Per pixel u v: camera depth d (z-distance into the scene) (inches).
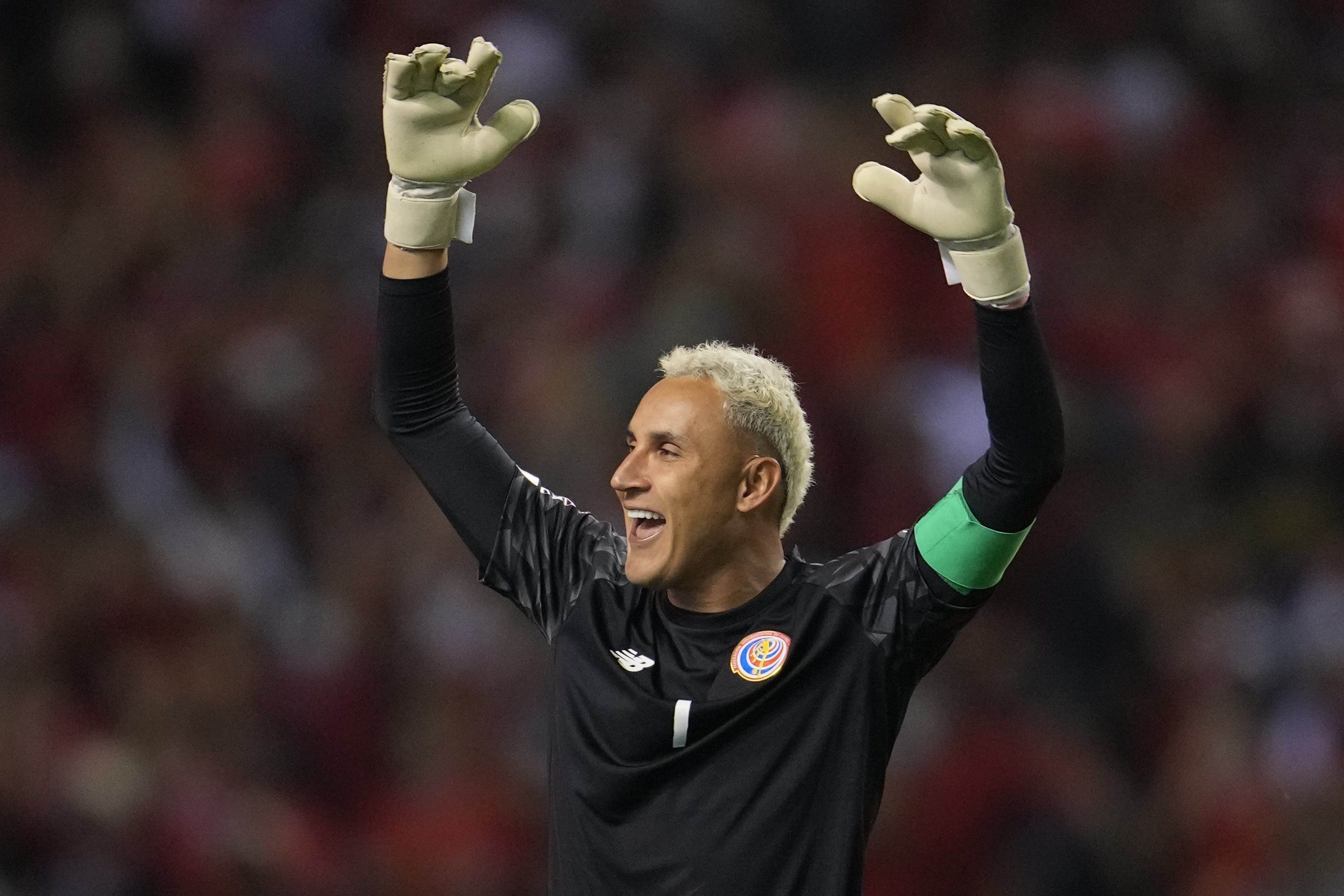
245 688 1202.0
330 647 1254.3
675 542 457.4
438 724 1179.3
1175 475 1454.2
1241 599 1376.7
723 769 439.5
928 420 1409.9
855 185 445.4
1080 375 1502.2
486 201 1547.7
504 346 1457.9
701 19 1680.6
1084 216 1625.2
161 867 1072.2
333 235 1563.7
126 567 1252.5
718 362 469.1
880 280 1498.5
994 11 1737.2
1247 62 1747.0
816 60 1700.3
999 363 439.8
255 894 1093.1
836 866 437.1
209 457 1402.6
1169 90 1712.6
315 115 1653.5
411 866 1106.1
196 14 1685.5
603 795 443.8
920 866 1146.7
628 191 1551.4
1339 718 1266.0
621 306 1471.5
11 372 1450.5
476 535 487.2
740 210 1541.6
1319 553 1400.1
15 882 1055.6
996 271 435.8
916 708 1204.5
